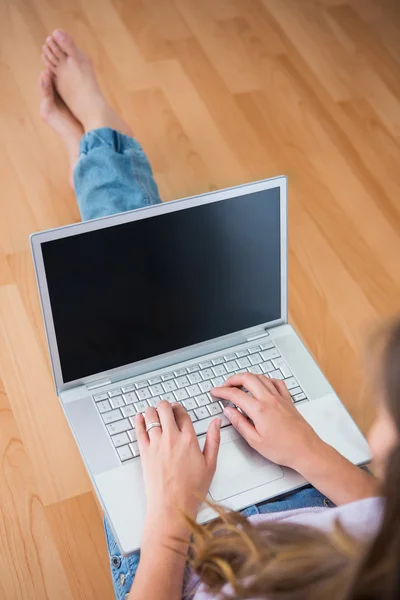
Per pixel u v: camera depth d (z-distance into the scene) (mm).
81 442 1132
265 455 1088
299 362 1249
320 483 1038
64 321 1136
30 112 2064
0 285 1761
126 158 1646
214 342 1251
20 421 1571
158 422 1061
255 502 1084
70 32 2271
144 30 2309
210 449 1041
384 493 517
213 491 1086
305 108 2178
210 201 1141
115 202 1580
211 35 2326
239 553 752
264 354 1253
